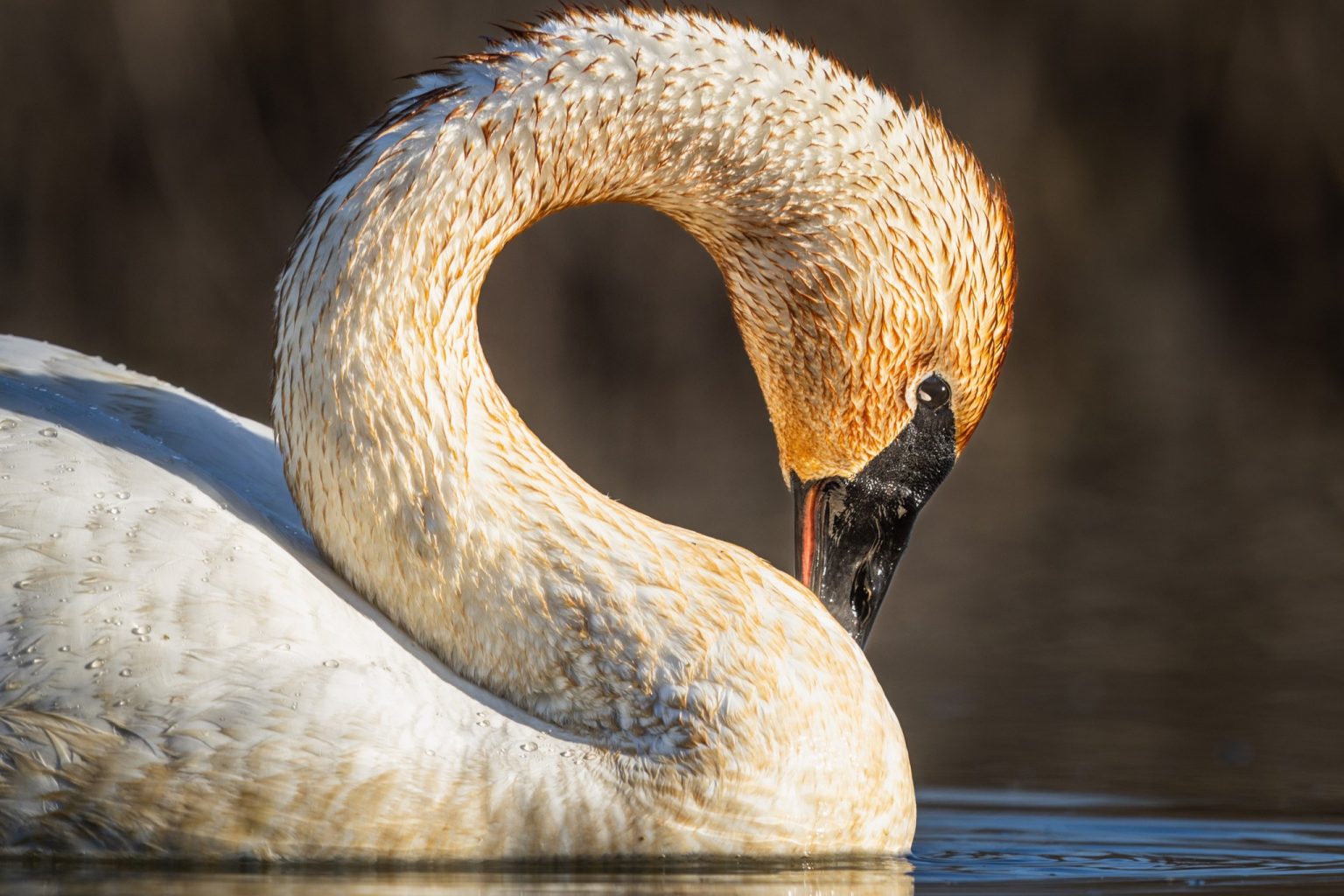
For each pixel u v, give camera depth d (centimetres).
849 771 825
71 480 793
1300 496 2323
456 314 816
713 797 795
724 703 803
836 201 877
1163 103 3725
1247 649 1474
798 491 958
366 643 793
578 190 849
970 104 3597
